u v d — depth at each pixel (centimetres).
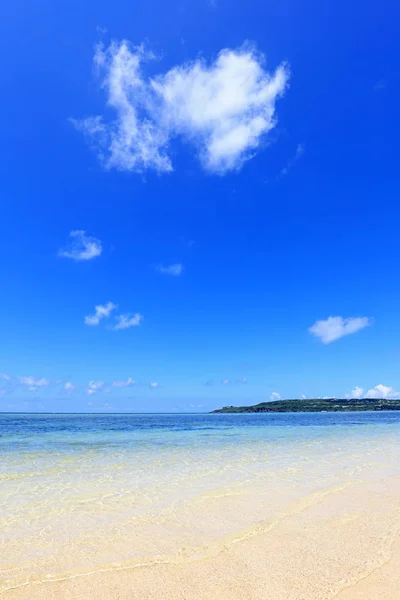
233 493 976
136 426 4809
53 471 1319
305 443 2355
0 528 709
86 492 995
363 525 716
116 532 686
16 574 527
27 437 2891
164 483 1106
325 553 586
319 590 473
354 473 1252
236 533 679
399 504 860
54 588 491
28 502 893
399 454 1766
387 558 563
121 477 1202
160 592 477
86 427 4519
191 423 5856
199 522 739
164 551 602
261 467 1390
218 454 1798
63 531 691
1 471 1319
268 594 467
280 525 720
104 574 527
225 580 506
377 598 451
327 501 890
